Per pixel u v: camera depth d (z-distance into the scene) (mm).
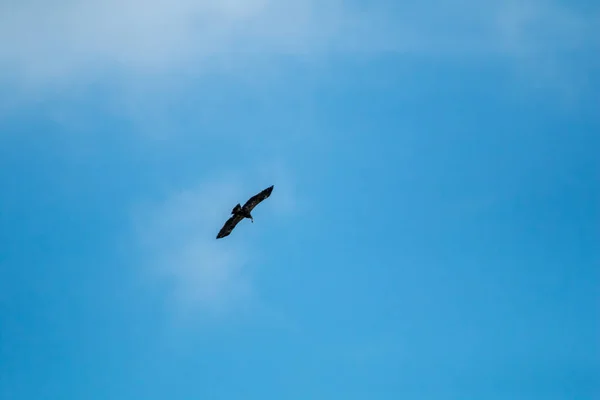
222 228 88188
